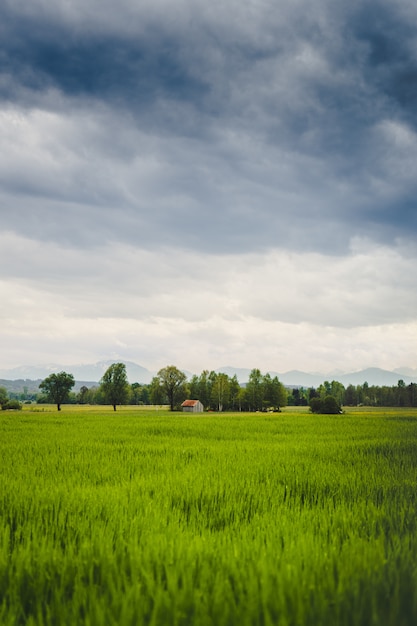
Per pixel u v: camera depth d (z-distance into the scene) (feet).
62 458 48.91
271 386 421.59
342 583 13.74
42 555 17.02
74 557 16.99
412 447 62.64
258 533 19.71
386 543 18.42
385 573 14.55
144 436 81.61
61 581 14.75
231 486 31.01
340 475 37.22
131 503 25.49
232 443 68.28
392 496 29.09
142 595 13.30
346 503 27.12
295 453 54.49
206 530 20.89
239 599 12.85
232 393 433.48
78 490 29.50
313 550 17.01
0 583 15.10
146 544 18.28
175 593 13.07
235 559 15.98
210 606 12.42
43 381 361.92
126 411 327.88
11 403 355.97
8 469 40.40
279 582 13.41
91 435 84.33
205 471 38.86
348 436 83.76
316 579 14.26
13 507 25.14
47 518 23.04
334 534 20.12
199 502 27.43
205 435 86.02
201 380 437.58
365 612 12.14
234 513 24.38
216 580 13.65
